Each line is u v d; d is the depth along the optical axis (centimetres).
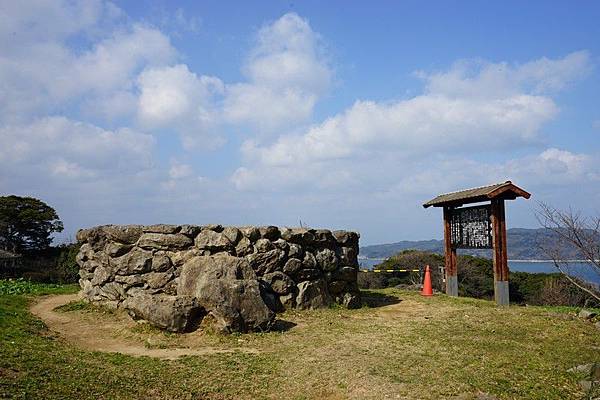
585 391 744
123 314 1162
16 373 663
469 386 732
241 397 693
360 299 1477
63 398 606
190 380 743
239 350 915
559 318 1262
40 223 4194
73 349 866
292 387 730
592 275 987
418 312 1359
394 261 3325
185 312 1016
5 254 3522
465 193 1602
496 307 1442
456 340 1011
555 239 1133
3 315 1024
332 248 1430
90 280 1321
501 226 1484
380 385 730
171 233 1225
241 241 1264
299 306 1288
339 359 856
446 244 1734
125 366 786
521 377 791
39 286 1766
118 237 1235
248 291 1068
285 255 1304
